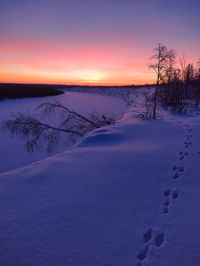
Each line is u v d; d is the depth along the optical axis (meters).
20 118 10.90
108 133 8.13
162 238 2.87
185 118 13.18
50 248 2.68
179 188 4.20
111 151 6.26
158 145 7.02
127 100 38.66
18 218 3.21
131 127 9.55
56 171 4.78
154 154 6.08
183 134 8.69
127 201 3.71
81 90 110.75
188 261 2.52
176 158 5.81
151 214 3.37
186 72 18.97
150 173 4.83
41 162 5.39
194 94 20.97
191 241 2.81
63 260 2.52
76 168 4.96
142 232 2.98
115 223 3.14
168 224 3.14
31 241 2.78
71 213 3.34
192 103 19.48
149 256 2.59
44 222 3.13
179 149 6.61
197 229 3.03
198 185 4.32
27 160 12.18
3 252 2.62
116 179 4.48
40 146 13.41
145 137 8.10
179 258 2.56
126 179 4.50
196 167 5.22
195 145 7.06
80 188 4.07
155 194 3.97
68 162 5.34
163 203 3.69
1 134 16.95
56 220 3.17
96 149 6.48
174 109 16.47
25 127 10.80
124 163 5.33
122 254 2.61
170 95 17.41
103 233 2.94
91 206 3.53
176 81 17.16
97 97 54.50
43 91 70.31
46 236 2.87
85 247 2.70
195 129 9.69
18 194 3.85
